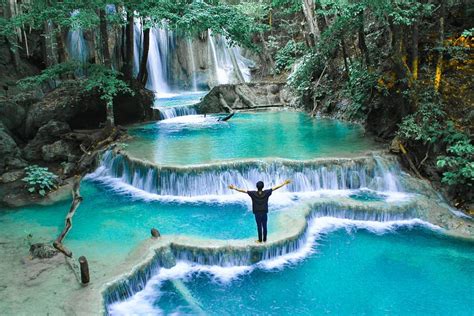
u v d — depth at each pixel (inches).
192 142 561.9
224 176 452.4
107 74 580.7
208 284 310.0
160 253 328.5
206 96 828.6
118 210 418.3
